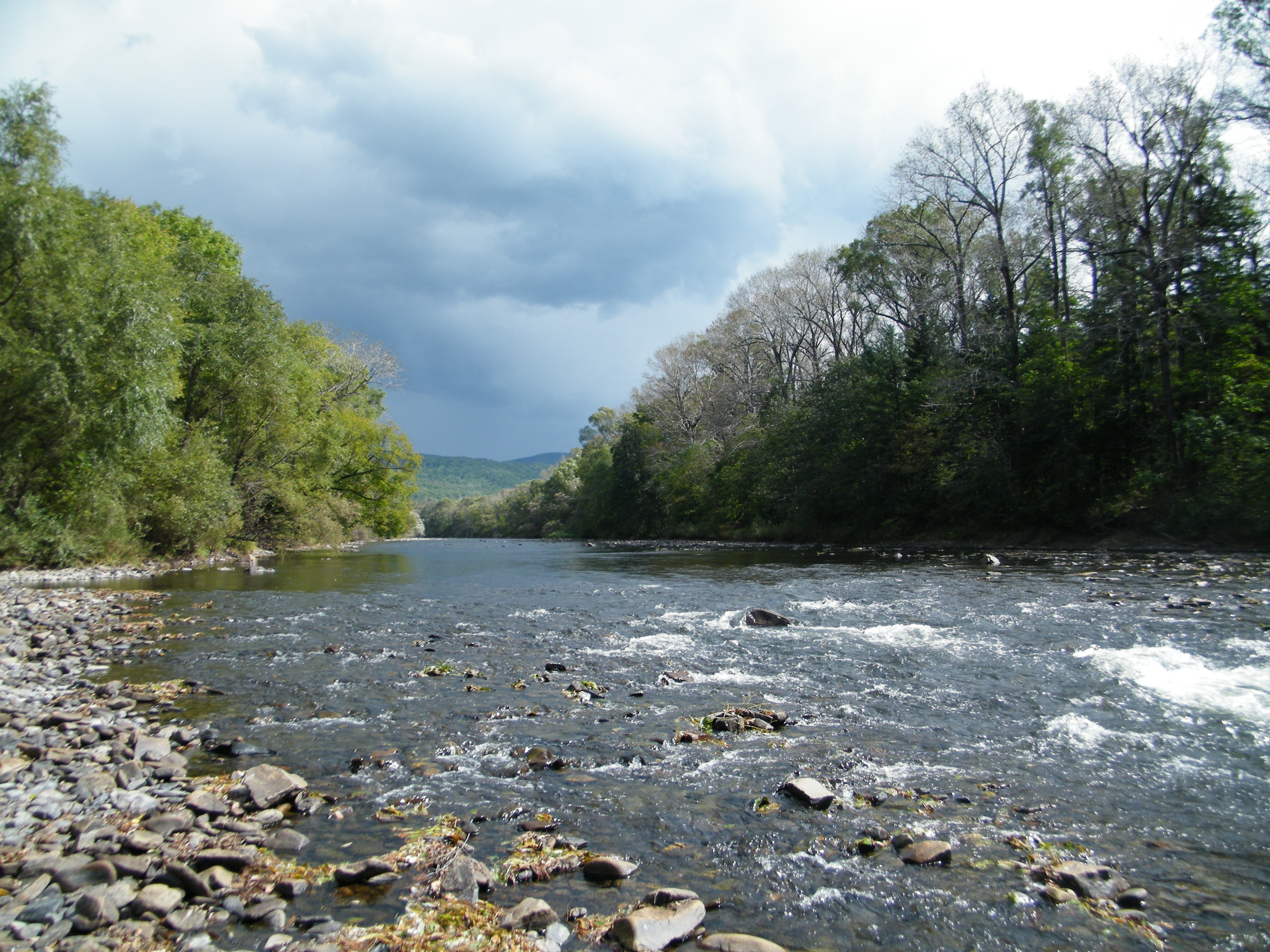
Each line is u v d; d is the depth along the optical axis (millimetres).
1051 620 13234
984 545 36938
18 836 4805
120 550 26844
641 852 4691
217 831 4992
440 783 5938
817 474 47312
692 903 3943
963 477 38344
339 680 9578
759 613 13773
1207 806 5336
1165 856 4602
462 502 170000
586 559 36250
